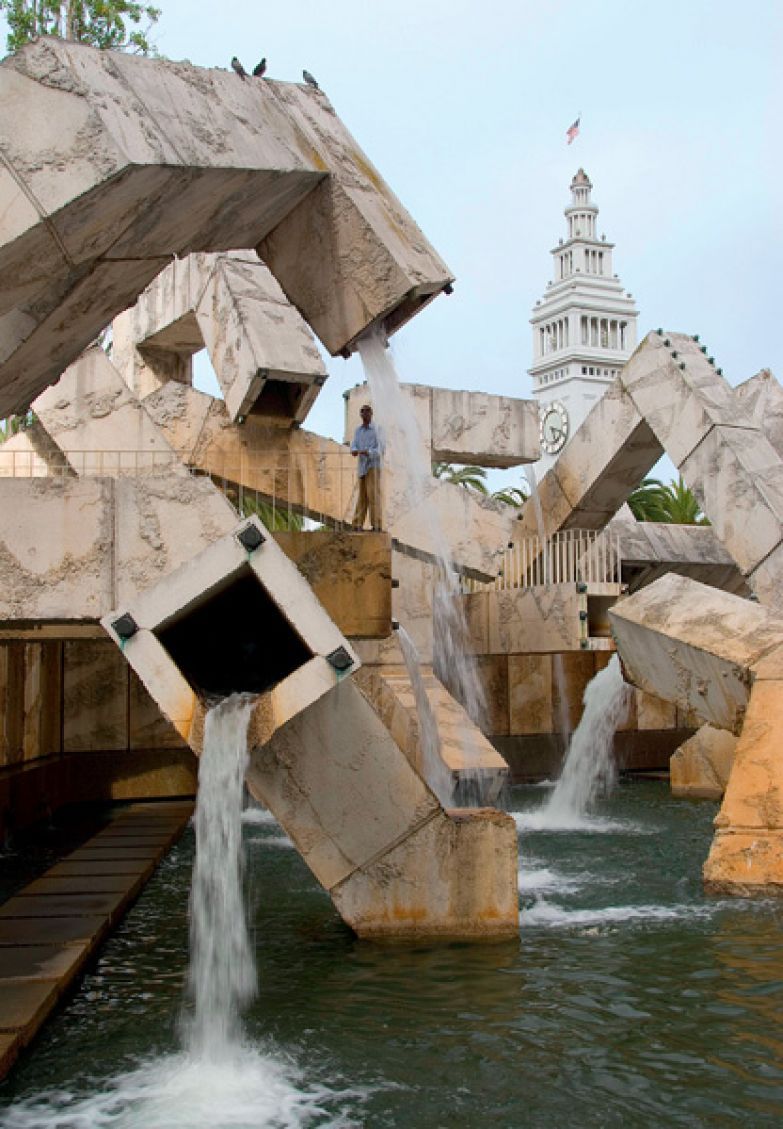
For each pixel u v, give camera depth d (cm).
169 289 2022
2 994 698
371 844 857
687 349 1894
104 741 1812
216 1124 542
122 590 977
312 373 1683
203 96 852
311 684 718
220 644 948
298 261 981
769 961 791
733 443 1759
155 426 1708
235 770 717
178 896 1068
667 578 1485
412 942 852
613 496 2044
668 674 1395
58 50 769
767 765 1098
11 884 1145
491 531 2044
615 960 800
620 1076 595
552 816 1658
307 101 980
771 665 1207
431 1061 618
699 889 1062
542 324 9112
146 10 2105
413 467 1409
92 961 832
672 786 1931
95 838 1360
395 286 912
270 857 1298
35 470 1961
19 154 762
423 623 1930
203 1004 710
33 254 795
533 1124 541
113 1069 617
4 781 1410
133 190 781
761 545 1702
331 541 1112
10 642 1355
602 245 8956
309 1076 602
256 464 1852
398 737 1576
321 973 774
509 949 831
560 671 2322
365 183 950
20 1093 585
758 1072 597
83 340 1007
